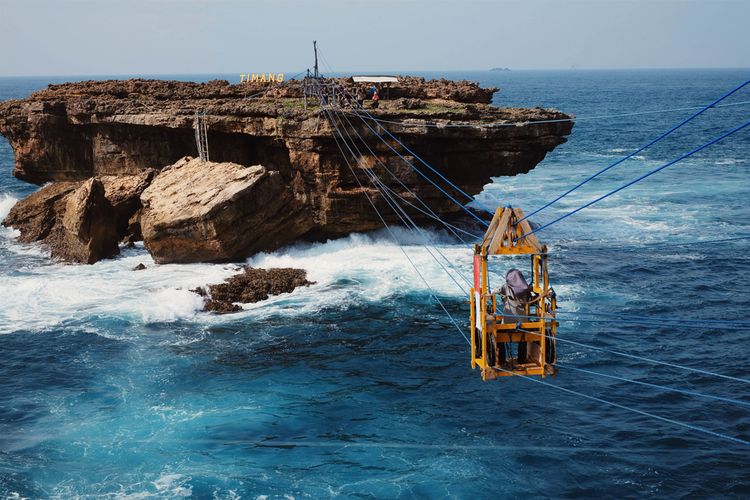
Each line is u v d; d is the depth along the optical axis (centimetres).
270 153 5819
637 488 2717
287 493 2662
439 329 4125
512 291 1969
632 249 5619
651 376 3562
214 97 6500
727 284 4812
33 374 3603
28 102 7025
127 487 2697
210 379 3547
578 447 2969
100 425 3127
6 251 5741
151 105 6275
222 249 5066
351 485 2712
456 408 3275
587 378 3544
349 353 3834
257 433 3066
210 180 5231
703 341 3956
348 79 6712
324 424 3139
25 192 8700
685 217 6712
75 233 5300
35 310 4425
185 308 4403
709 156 10900
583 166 10300
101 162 6700
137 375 3597
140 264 5166
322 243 5616
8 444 2977
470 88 6706
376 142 5259
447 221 5959
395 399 3356
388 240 5628
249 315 4347
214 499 2627
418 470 2808
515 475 2788
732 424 3133
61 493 2658
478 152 5425
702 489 2711
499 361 1988
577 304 4425
